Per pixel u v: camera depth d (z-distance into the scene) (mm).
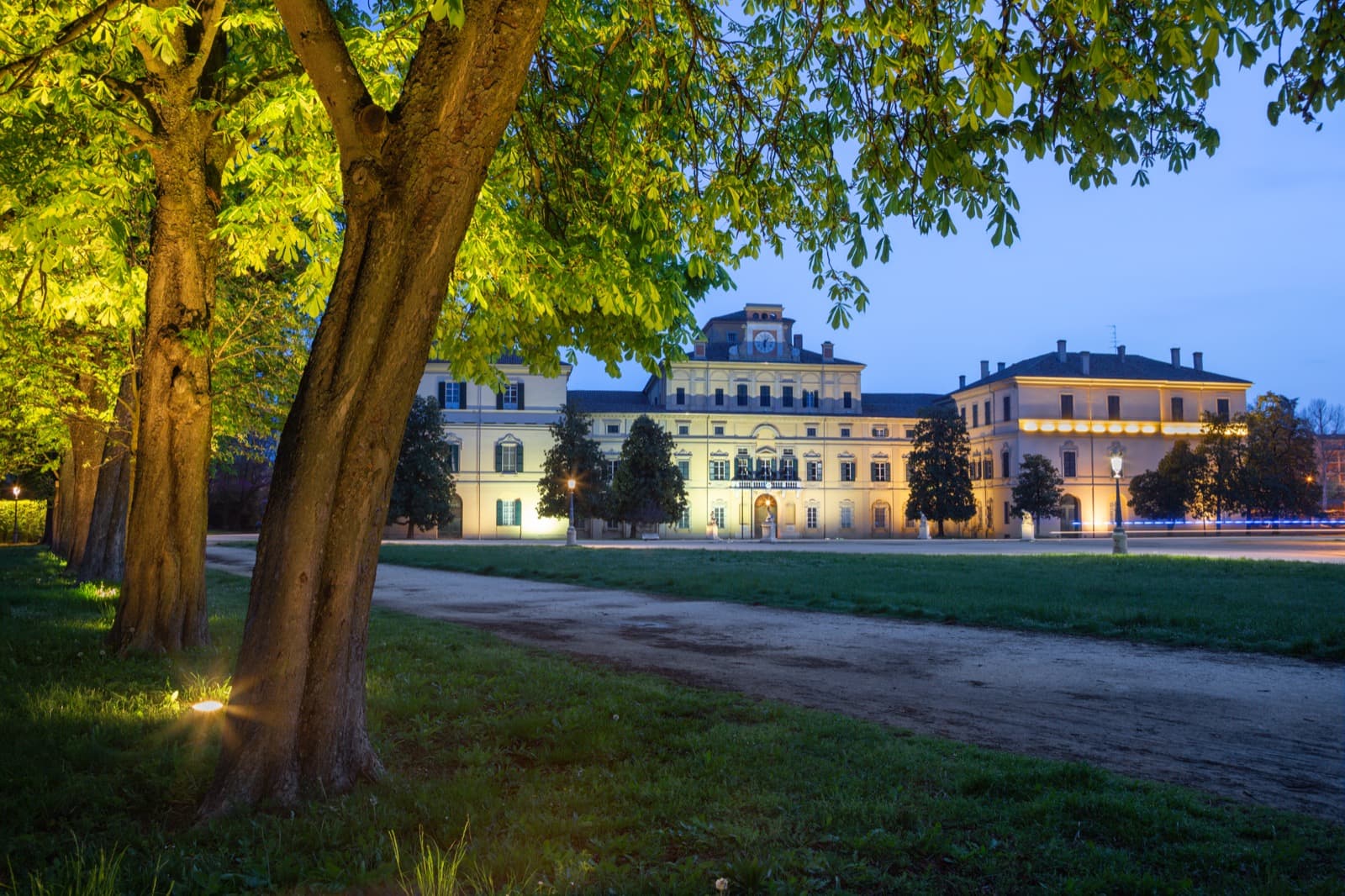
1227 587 18094
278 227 8391
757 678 9195
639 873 3898
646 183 8516
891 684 8875
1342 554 34125
